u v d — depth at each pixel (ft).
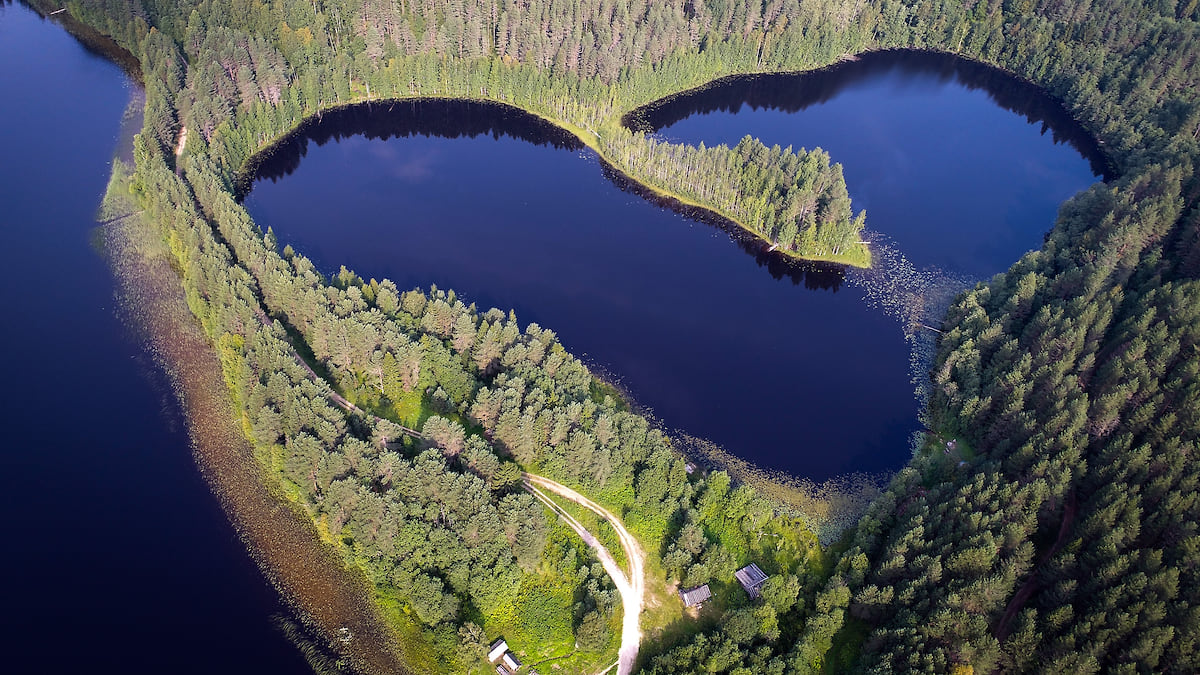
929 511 407.85
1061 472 399.65
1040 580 374.63
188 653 362.12
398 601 379.14
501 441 437.17
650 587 397.39
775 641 367.45
